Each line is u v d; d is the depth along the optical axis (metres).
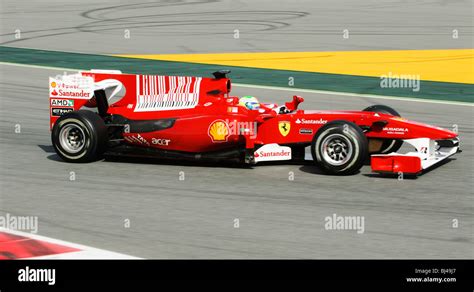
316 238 15.22
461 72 39.38
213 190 18.84
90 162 21.75
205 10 70.00
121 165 21.48
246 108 20.89
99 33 54.31
